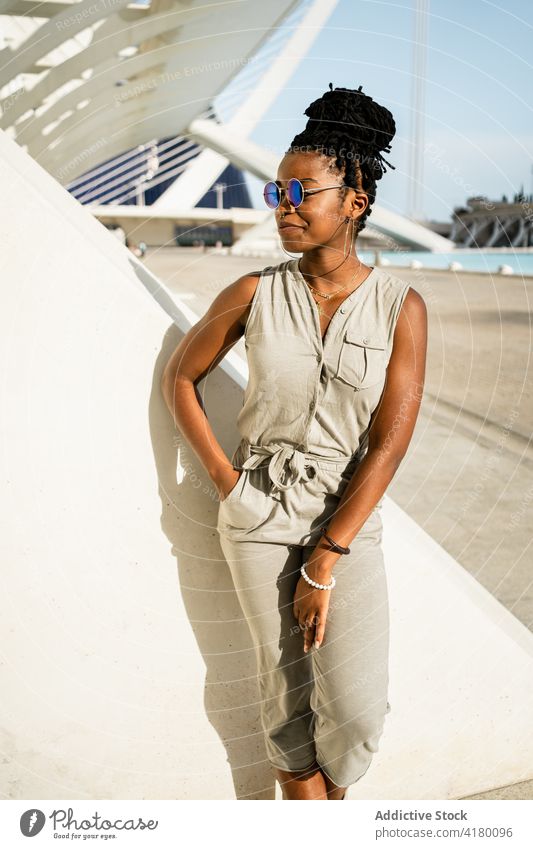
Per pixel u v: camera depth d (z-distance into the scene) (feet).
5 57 14.76
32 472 4.41
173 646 4.83
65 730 4.77
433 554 5.52
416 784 5.41
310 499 4.09
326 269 3.84
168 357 4.53
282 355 3.81
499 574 8.61
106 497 4.55
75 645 4.66
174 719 4.93
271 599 4.27
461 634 5.29
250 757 5.13
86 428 4.44
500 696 5.46
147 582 4.70
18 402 4.32
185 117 46.52
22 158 5.35
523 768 5.64
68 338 4.33
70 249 4.27
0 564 4.47
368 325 3.78
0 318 4.22
